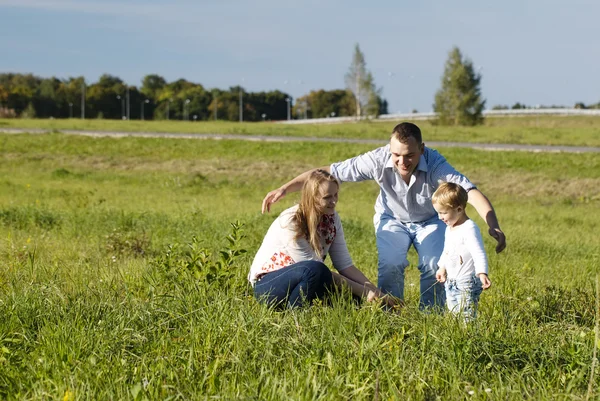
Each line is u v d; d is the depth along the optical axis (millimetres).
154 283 5941
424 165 6121
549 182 26594
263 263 5758
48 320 4781
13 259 7512
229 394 3680
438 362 4238
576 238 13398
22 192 20719
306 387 3711
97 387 3773
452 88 74188
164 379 3889
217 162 32031
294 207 5832
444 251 5945
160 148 35812
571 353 4363
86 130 46281
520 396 3824
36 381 3801
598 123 75562
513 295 6305
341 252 6035
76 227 11414
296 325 4680
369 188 25516
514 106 106062
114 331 4531
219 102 135000
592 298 6031
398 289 6258
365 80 93750
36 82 139625
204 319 4695
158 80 165750
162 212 14969
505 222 16531
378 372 3809
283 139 41219
